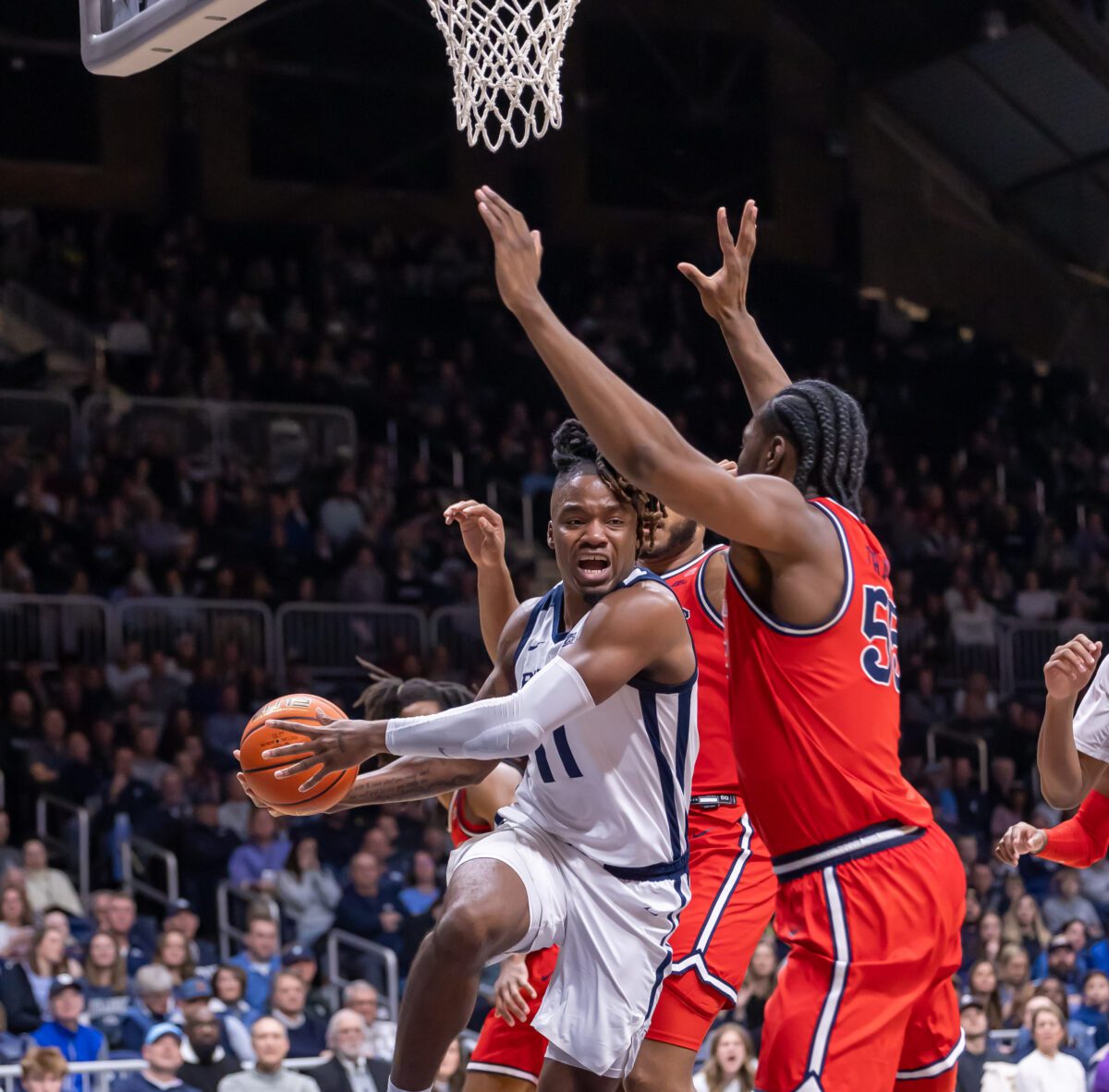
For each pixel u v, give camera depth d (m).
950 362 18.73
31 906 8.59
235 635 12.38
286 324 16.89
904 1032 2.71
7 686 11.35
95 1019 7.86
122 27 3.89
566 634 2.87
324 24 17.59
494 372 17.50
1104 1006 9.27
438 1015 2.67
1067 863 3.33
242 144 17.70
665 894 2.87
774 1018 2.70
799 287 18.73
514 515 15.65
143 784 10.42
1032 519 16.92
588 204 18.70
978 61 17.20
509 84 3.52
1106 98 16.64
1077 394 18.95
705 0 18.66
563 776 2.81
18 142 16.84
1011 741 13.60
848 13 17.45
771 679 2.72
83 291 16.09
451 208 18.48
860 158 19.23
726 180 18.97
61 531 12.73
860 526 2.83
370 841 10.26
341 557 13.67
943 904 2.71
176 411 14.44
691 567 3.52
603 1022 2.81
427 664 12.84
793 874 2.74
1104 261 18.28
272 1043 7.04
